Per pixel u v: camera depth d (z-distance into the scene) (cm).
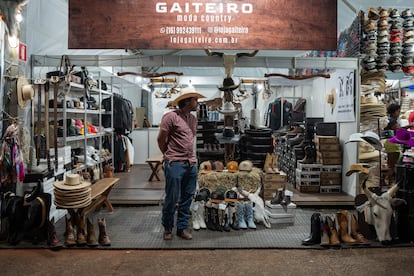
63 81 492
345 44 572
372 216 378
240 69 921
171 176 376
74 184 378
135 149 957
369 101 535
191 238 387
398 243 374
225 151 536
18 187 408
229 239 387
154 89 1102
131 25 423
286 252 353
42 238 375
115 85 905
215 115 912
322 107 683
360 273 306
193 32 424
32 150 434
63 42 552
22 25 440
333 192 580
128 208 516
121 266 319
